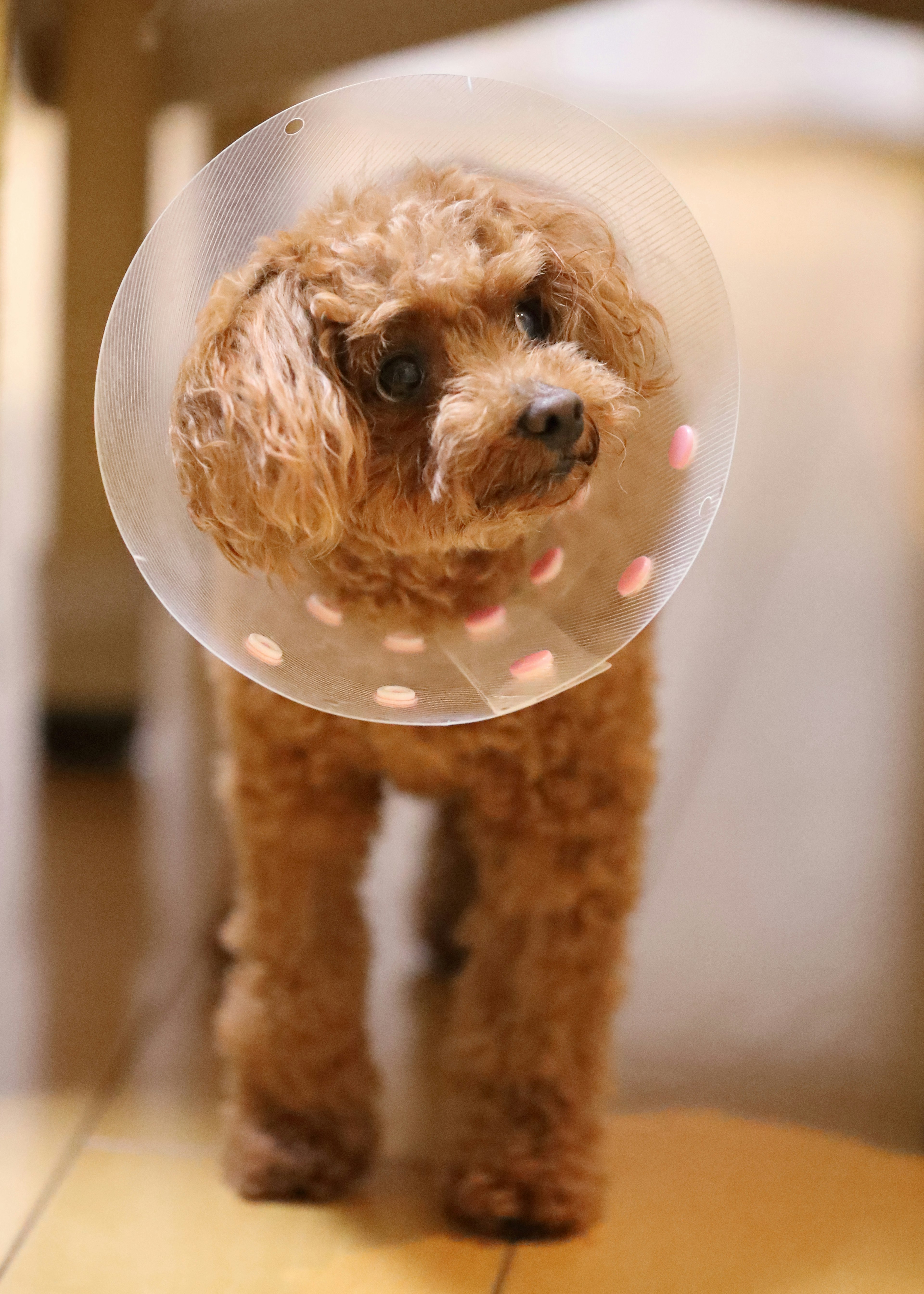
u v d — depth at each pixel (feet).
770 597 8.86
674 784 6.86
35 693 7.54
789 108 20.66
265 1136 4.42
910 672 7.86
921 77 21.27
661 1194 4.32
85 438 7.19
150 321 3.59
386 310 3.49
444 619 3.98
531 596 3.98
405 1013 5.35
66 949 5.71
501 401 3.45
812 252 16.01
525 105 3.76
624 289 3.92
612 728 4.07
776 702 7.63
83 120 6.76
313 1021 4.40
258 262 3.65
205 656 5.48
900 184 18.52
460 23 5.73
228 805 4.42
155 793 7.13
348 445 3.51
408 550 3.78
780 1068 4.90
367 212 3.61
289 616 3.84
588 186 3.92
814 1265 4.01
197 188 3.56
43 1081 4.90
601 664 3.66
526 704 3.60
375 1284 3.98
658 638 7.92
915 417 11.84
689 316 3.89
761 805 6.66
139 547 3.53
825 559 9.39
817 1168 4.41
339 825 4.34
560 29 19.90
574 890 4.17
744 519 10.07
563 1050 4.26
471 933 4.46
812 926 5.72
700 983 5.36
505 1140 4.25
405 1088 4.91
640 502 3.89
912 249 16.15
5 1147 4.57
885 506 10.21
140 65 6.68
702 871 6.14
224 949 5.55
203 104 6.58
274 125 3.57
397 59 5.93
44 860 6.42
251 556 3.62
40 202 15.40
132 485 3.54
